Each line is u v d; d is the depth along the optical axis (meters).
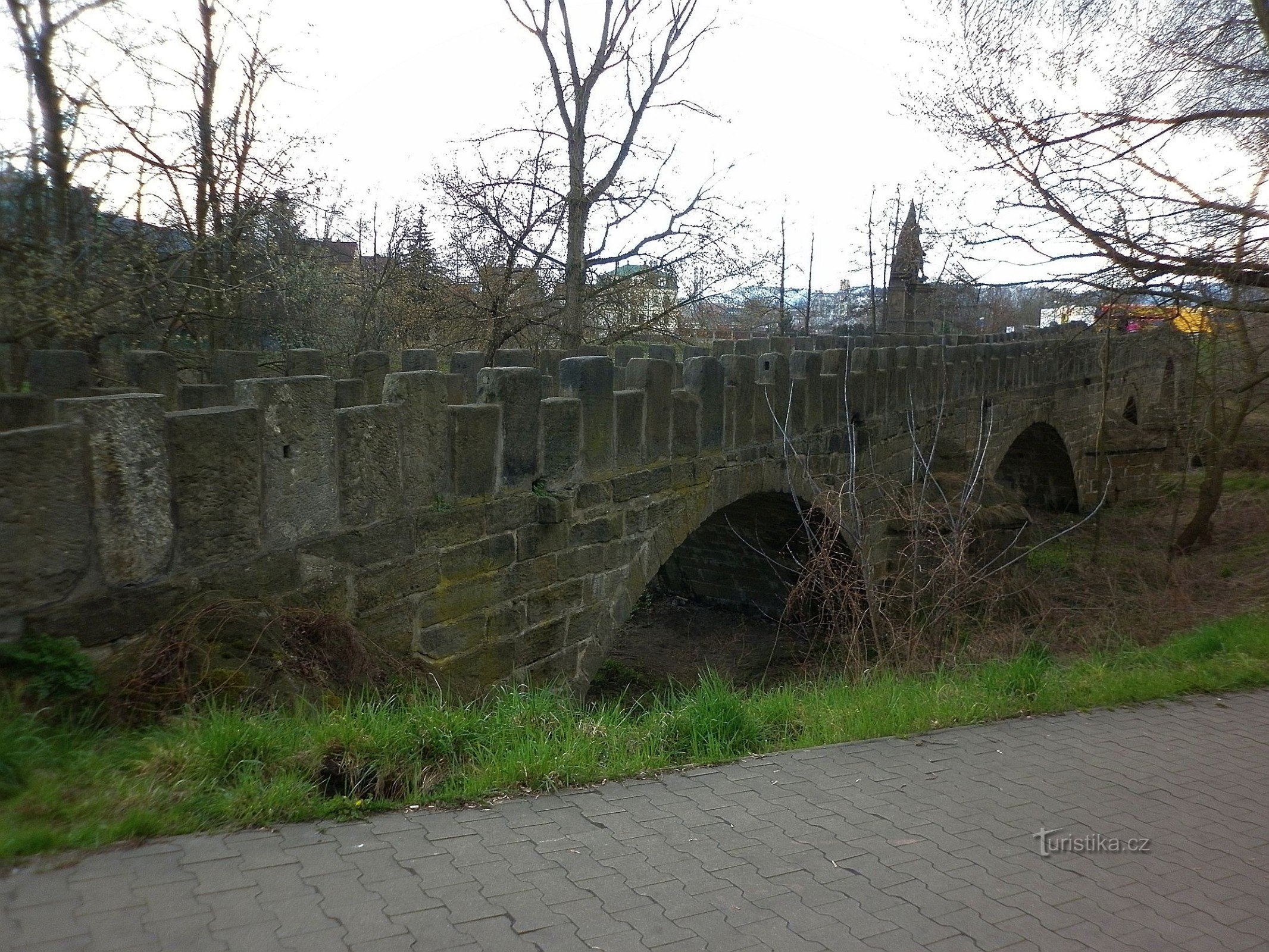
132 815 3.69
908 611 11.16
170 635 4.89
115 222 12.67
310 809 4.02
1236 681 7.50
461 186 18.36
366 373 10.79
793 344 16.73
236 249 14.56
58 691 4.36
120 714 4.49
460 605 7.14
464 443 7.06
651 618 17.25
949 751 5.66
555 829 4.14
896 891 3.77
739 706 6.00
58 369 9.53
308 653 5.48
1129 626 12.30
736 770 5.12
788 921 3.46
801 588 11.81
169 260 13.77
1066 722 6.43
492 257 18.89
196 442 5.09
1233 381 16.20
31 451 4.35
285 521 5.66
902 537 13.39
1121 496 25.14
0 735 3.91
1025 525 16.62
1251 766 5.63
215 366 10.46
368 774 4.47
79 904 3.17
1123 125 10.39
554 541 8.11
